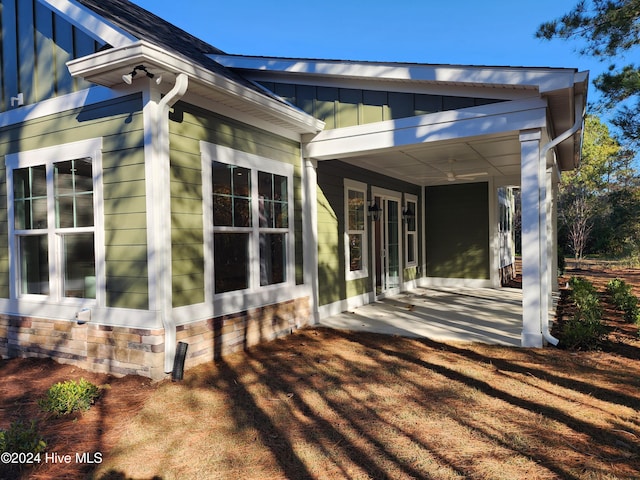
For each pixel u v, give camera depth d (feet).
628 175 71.41
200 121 15.60
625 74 23.59
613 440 9.23
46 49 16.51
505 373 13.79
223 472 8.29
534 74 15.57
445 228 39.52
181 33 23.97
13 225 17.43
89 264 15.67
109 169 14.62
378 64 18.54
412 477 7.93
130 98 14.16
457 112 17.74
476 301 29.73
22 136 17.07
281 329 19.74
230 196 17.16
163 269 13.73
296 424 10.38
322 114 21.02
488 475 7.91
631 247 64.03
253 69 21.18
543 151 17.89
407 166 28.81
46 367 15.52
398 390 12.46
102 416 11.22
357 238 28.45
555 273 32.83
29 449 8.84
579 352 16.22
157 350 13.52
